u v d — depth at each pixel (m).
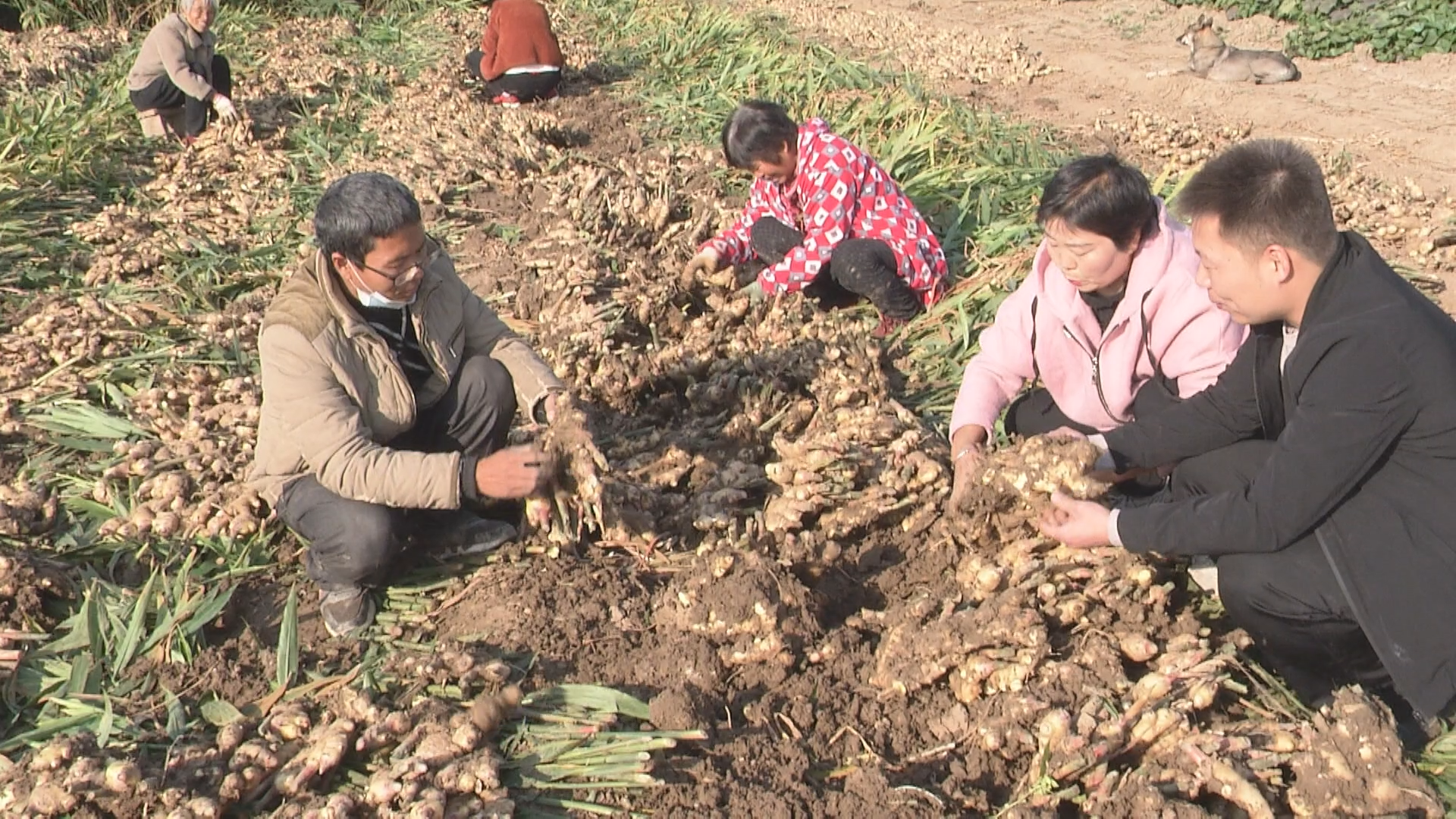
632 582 3.33
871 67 9.91
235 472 3.77
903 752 2.77
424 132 7.75
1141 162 7.80
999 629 2.83
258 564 3.47
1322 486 2.54
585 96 9.27
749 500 3.78
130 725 2.74
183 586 3.21
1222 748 2.54
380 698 2.87
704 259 5.34
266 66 9.41
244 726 2.70
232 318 4.90
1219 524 2.68
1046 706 2.69
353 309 3.05
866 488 3.67
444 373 3.35
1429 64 9.69
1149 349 3.36
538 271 5.66
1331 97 9.22
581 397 4.41
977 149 7.25
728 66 9.52
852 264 4.96
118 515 3.62
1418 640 2.55
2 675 2.94
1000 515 3.15
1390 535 2.57
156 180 6.69
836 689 2.94
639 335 5.04
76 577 3.34
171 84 7.46
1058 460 3.00
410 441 3.46
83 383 4.43
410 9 12.43
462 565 3.45
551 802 2.58
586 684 2.92
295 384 2.98
